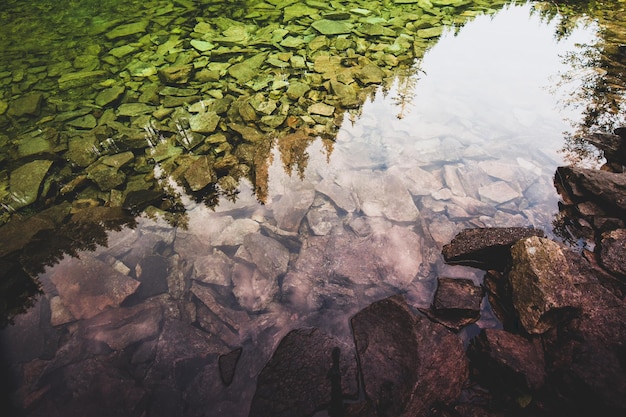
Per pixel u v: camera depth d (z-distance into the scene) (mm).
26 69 3455
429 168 2309
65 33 4121
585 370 1188
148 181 2207
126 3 4840
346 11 4371
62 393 1354
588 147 2385
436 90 3070
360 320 1500
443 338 1396
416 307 1578
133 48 3727
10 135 2602
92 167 2309
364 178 2217
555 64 3469
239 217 1991
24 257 1789
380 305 1523
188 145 2449
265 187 2141
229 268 1751
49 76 3324
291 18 4211
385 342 1404
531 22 4457
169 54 3582
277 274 1727
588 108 2766
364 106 2822
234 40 3781
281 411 1253
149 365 1422
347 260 1771
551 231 1862
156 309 1607
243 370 1403
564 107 2812
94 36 4027
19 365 1433
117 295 1638
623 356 1213
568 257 1493
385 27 4039
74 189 2166
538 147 2439
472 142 2516
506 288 1561
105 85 3146
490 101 2943
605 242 1638
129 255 1811
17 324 1558
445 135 2574
